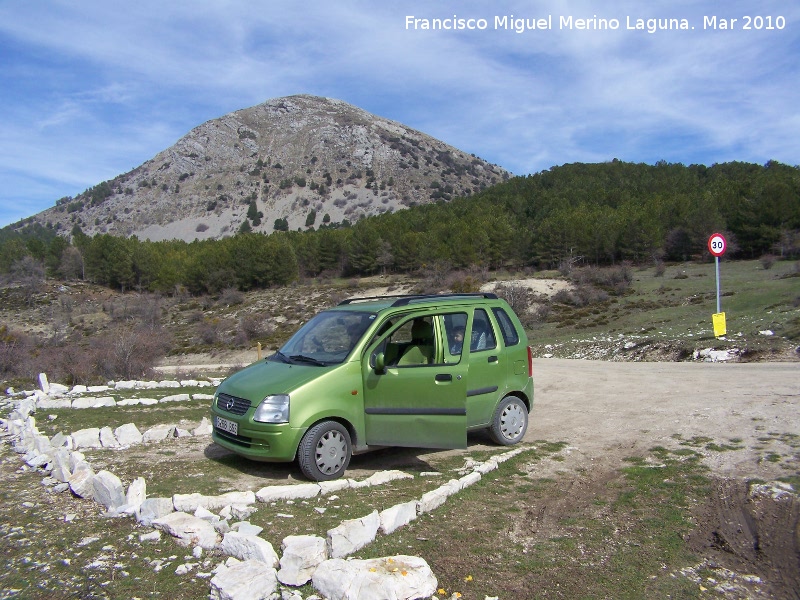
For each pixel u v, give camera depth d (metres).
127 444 7.38
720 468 6.16
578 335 35.16
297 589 3.73
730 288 47.88
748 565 4.25
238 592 3.51
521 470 6.26
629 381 12.72
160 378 19.97
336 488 5.40
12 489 5.65
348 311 6.79
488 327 7.16
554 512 5.11
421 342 6.52
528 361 7.52
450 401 6.16
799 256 61.66
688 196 83.88
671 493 5.54
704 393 10.31
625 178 121.88
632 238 73.00
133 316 64.94
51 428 8.43
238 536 4.07
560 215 83.25
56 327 54.56
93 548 4.25
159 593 3.65
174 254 97.38
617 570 4.12
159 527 4.50
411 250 85.50
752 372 12.77
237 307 72.75
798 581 4.02
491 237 80.06
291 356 6.47
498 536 4.59
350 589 3.55
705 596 3.84
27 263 86.56
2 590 3.69
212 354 49.66
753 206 68.31
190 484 5.62
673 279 58.38
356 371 6.00
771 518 4.95
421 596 3.67
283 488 5.16
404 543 4.40
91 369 19.61
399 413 6.04
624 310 46.38
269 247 85.62
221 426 6.11
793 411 8.24
